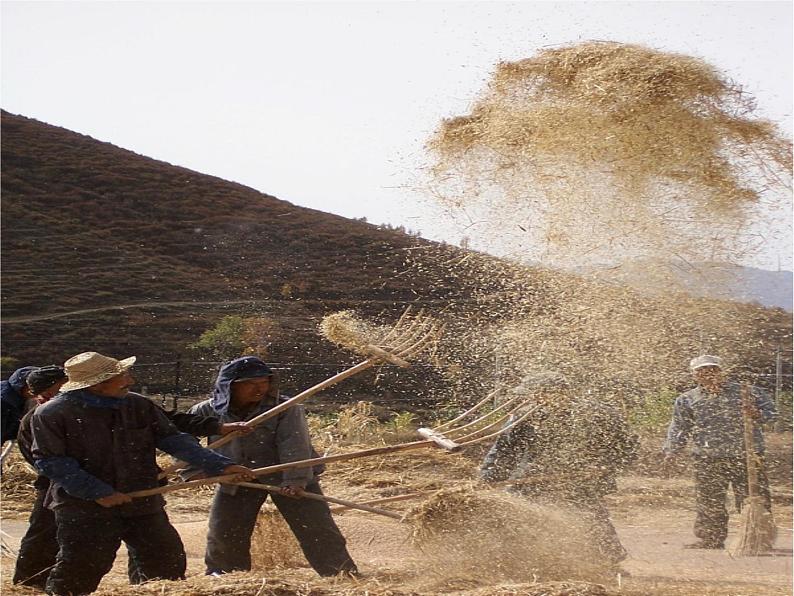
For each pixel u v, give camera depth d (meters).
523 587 8.18
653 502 15.12
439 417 22.64
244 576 8.59
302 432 9.40
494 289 12.19
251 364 9.35
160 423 8.66
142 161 61.78
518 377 11.51
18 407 10.58
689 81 10.85
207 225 54.75
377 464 18.58
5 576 10.21
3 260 48.91
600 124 10.97
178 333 41.88
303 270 48.25
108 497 8.20
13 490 16.56
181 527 13.13
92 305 45.22
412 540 9.50
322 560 9.40
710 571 10.60
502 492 9.83
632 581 9.57
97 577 8.34
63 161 60.25
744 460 12.44
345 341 10.07
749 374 13.44
